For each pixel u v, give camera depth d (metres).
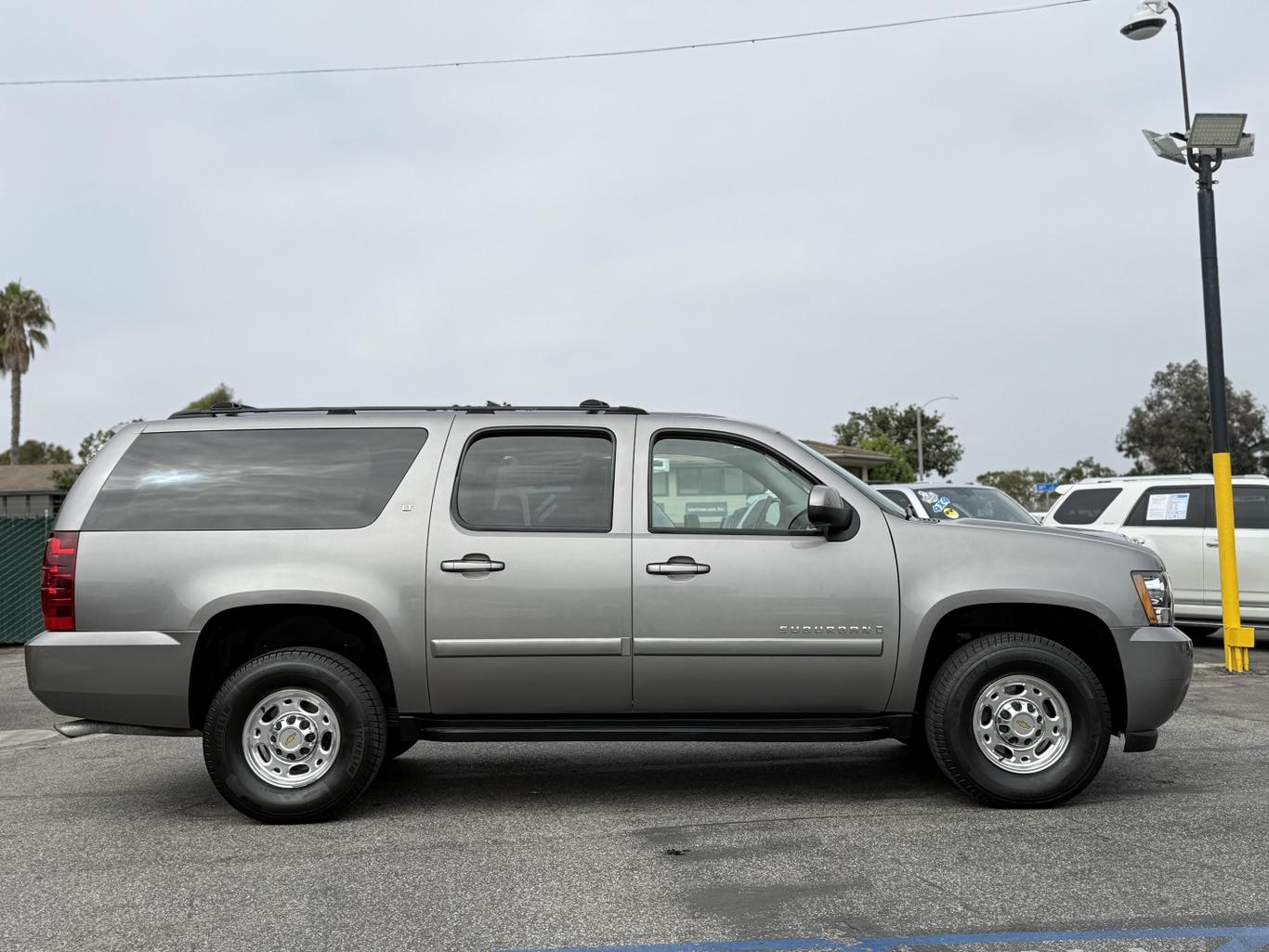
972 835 5.64
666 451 6.35
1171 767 7.09
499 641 6.05
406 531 6.14
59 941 4.36
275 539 6.14
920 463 54.66
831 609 6.08
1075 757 6.05
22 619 16.12
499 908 4.66
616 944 4.25
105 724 6.16
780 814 6.13
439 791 6.79
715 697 6.11
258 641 6.45
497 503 6.23
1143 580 6.21
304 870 5.23
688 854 5.39
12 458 58.69
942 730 6.09
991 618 6.45
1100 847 5.39
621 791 6.73
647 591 6.06
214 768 6.05
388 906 4.71
